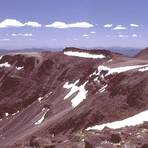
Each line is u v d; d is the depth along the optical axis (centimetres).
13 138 10706
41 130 8812
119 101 6975
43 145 1961
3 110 14775
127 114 6025
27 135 9469
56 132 7794
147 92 6594
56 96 12575
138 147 1820
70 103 10856
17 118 12538
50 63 16162
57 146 1869
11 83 16188
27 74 16438
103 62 13562
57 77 15050
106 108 6944
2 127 12481
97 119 6631
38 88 15200
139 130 2341
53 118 10081
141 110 5862
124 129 2403
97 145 1797
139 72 7969
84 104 8294
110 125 4831
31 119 11738
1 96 15788
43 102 12625
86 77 12119
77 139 2006
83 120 7044
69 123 7550
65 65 15312
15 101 15050
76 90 11925
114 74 9906
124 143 1891
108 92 8056
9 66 17725
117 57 13450
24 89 15575
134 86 7212
